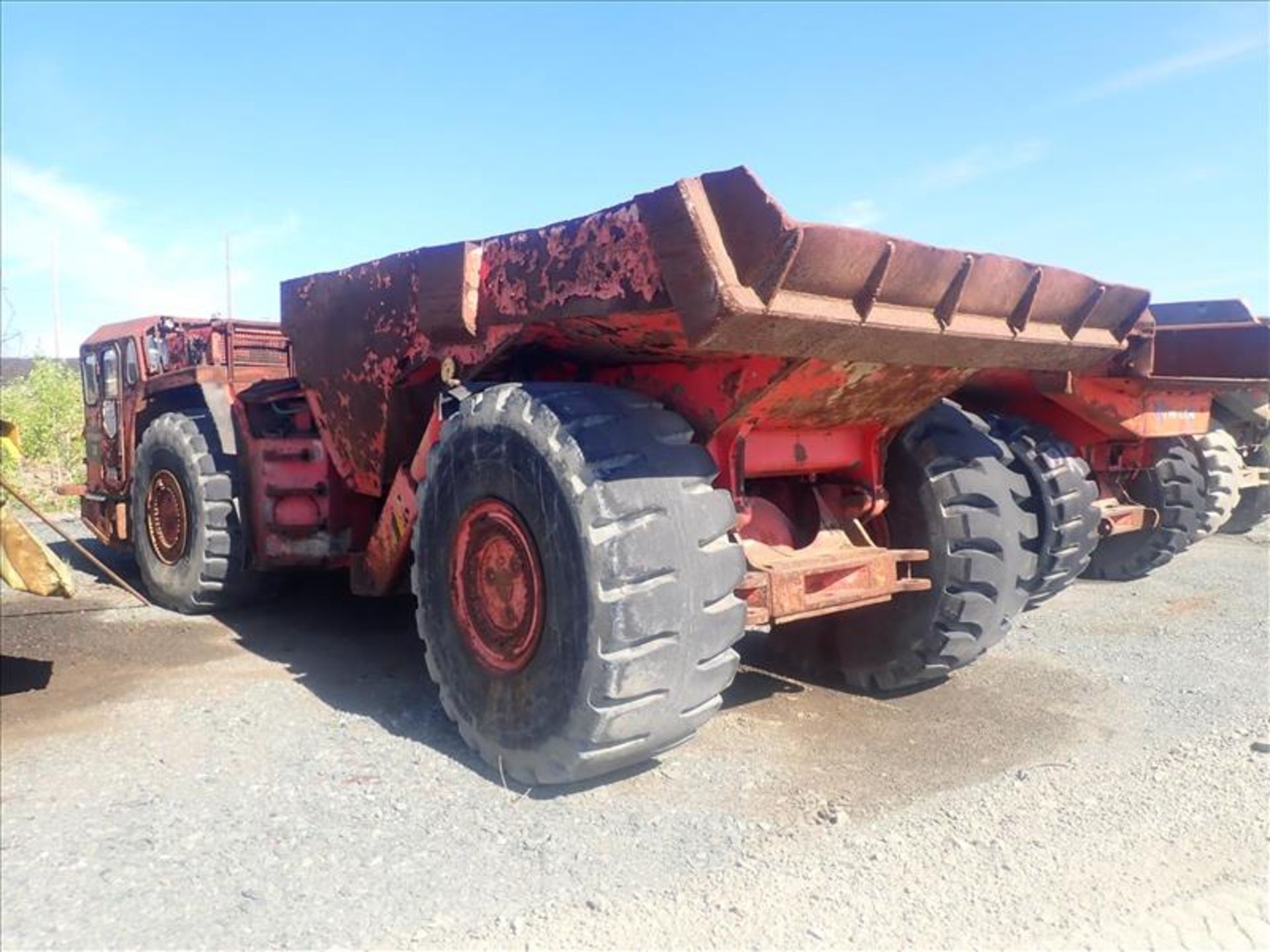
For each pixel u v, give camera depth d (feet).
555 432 10.72
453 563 12.29
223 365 21.16
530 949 8.13
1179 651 18.19
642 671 10.26
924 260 10.28
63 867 9.41
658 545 10.34
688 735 11.19
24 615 20.65
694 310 9.30
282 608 21.38
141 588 23.56
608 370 13.10
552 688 10.73
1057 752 12.78
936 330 10.80
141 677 15.97
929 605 14.46
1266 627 20.24
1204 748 12.89
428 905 8.81
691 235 9.22
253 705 14.34
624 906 8.82
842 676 15.75
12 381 52.03
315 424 18.67
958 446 14.60
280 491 18.90
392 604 21.76
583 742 10.48
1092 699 15.11
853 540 14.21
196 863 9.52
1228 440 28.89
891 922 8.60
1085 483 19.33
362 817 10.57
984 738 13.34
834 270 9.59
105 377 24.81
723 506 11.02
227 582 20.22
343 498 18.84
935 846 10.06
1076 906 8.90
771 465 12.95
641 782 11.63
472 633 12.04
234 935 8.29
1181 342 23.91
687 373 12.07
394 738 12.97
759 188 8.91
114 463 24.56
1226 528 34.96
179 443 20.44
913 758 12.57
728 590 10.93
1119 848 10.05
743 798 11.21
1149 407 22.38
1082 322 12.86
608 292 10.54
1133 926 8.57
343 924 8.48
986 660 17.48
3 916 8.55
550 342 12.45
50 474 43.14
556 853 9.80
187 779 11.57
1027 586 15.84
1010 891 9.16
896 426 13.99
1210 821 10.67
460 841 10.04
